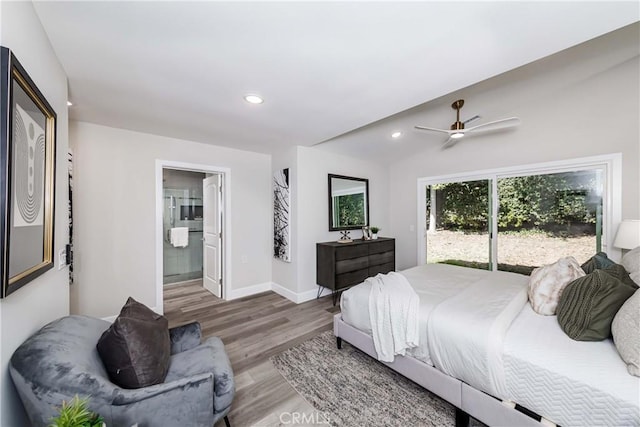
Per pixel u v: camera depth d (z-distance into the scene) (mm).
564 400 1134
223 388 1291
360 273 3828
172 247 4988
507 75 2531
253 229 4012
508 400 1313
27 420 1059
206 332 2723
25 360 945
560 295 1629
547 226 3199
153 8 1163
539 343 1323
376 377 1974
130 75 1749
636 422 966
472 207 3902
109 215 2814
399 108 2328
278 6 1160
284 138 3260
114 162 2836
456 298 1879
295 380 1941
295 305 3512
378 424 1544
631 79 2541
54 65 1464
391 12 1202
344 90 1987
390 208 5051
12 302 977
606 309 1301
